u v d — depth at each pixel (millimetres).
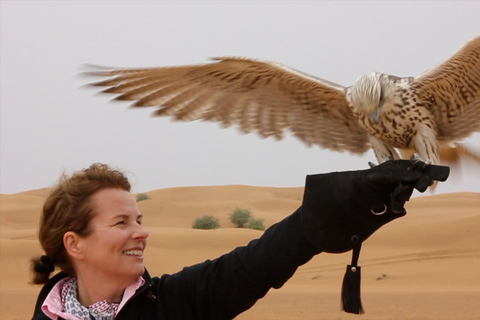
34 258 3385
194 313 3279
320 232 2963
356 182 2885
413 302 23078
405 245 45406
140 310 3225
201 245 47219
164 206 78625
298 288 31500
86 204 3186
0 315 19438
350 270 2910
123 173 3354
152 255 44531
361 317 18531
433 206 84562
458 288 31156
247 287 3186
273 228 3221
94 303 3209
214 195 99438
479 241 44438
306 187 3008
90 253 3182
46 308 3180
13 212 71438
